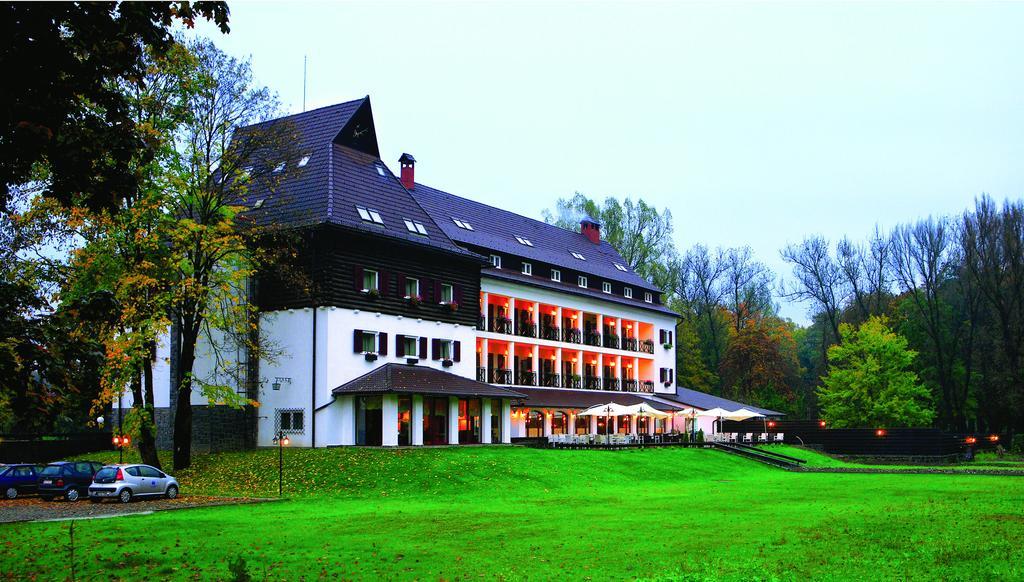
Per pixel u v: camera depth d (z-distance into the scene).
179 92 34.00
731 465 46.25
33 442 41.34
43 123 9.90
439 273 46.38
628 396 63.00
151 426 34.53
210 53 36.44
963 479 38.81
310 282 39.34
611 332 67.44
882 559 15.42
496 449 40.31
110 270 32.56
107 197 11.05
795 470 46.94
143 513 24.23
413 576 14.48
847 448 61.56
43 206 25.09
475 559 16.05
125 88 31.33
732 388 83.12
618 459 41.88
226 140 38.09
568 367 63.31
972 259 71.25
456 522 21.72
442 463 35.00
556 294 58.88
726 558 15.72
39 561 15.80
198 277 35.38
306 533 19.55
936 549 16.41
